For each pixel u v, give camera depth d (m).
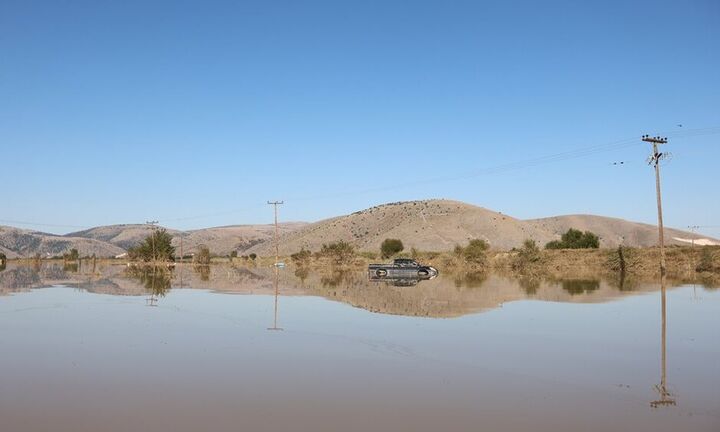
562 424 9.65
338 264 86.31
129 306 28.22
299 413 10.24
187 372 13.46
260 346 16.84
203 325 21.30
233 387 12.05
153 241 99.19
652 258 61.06
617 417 10.01
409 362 14.54
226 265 99.94
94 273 66.62
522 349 16.25
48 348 16.64
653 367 13.92
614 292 34.81
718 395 11.43
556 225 178.75
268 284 45.25
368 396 11.34
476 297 32.09
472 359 14.89
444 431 9.30
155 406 10.69
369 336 18.55
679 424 9.65
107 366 14.13
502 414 10.17
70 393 11.62
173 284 45.50
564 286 40.28
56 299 32.06
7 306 28.31
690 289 37.09
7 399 11.20
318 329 20.16
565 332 19.30
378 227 151.12
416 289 38.53
